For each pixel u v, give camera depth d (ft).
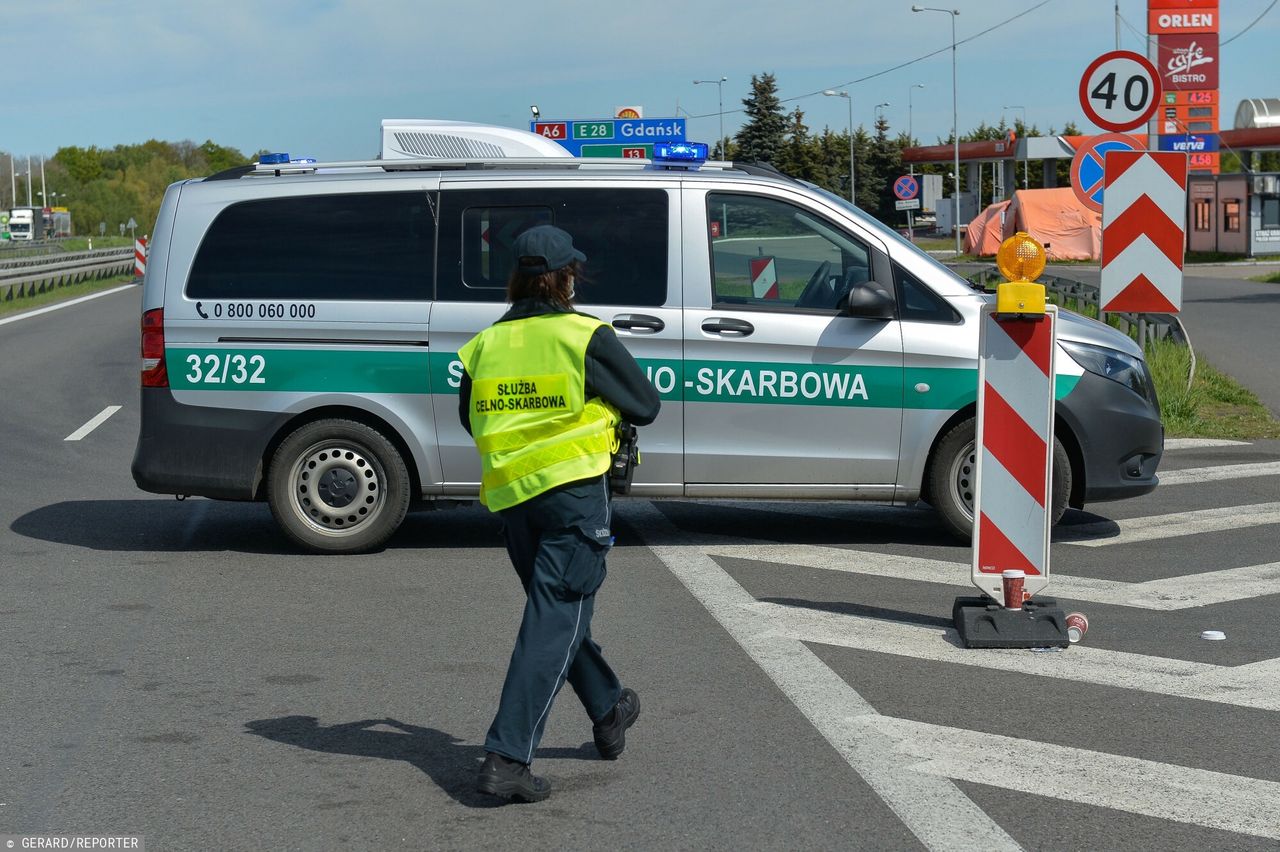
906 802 14.66
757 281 26.45
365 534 26.94
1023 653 20.18
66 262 133.08
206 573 25.64
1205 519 29.68
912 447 26.50
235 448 26.84
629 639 20.94
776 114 260.42
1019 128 323.98
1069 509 30.96
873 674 19.19
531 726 14.57
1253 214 159.22
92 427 44.57
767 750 16.25
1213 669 19.38
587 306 26.25
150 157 521.65
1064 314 28.35
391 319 26.45
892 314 26.25
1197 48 162.30
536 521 14.75
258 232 26.84
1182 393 44.16
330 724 17.33
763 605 22.91
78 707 18.02
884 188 298.76
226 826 14.23
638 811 14.52
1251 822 14.14
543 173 26.66
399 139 31.63
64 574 25.58
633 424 15.17
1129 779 15.29
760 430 26.43
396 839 13.88
